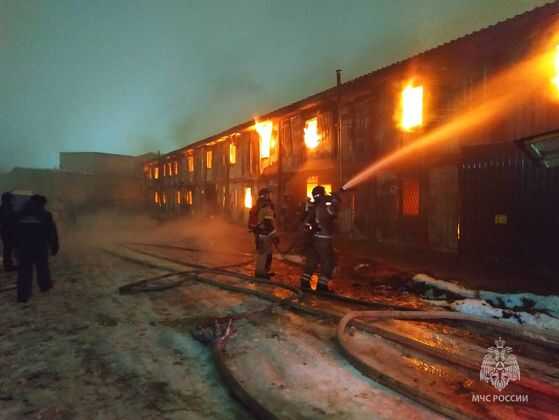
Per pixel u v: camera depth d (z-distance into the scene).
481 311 4.83
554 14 6.92
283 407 2.67
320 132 14.27
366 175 11.92
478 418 2.40
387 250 10.17
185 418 2.56
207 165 24.70
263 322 4.60
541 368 3.27
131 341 4.01
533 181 7.15
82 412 2.64
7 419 2.55
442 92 9.30
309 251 6.21
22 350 3.77
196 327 4.39
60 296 6.02
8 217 8.12
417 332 4.20
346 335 4.09
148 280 6.86
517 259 7.40
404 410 2.62
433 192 9.56
